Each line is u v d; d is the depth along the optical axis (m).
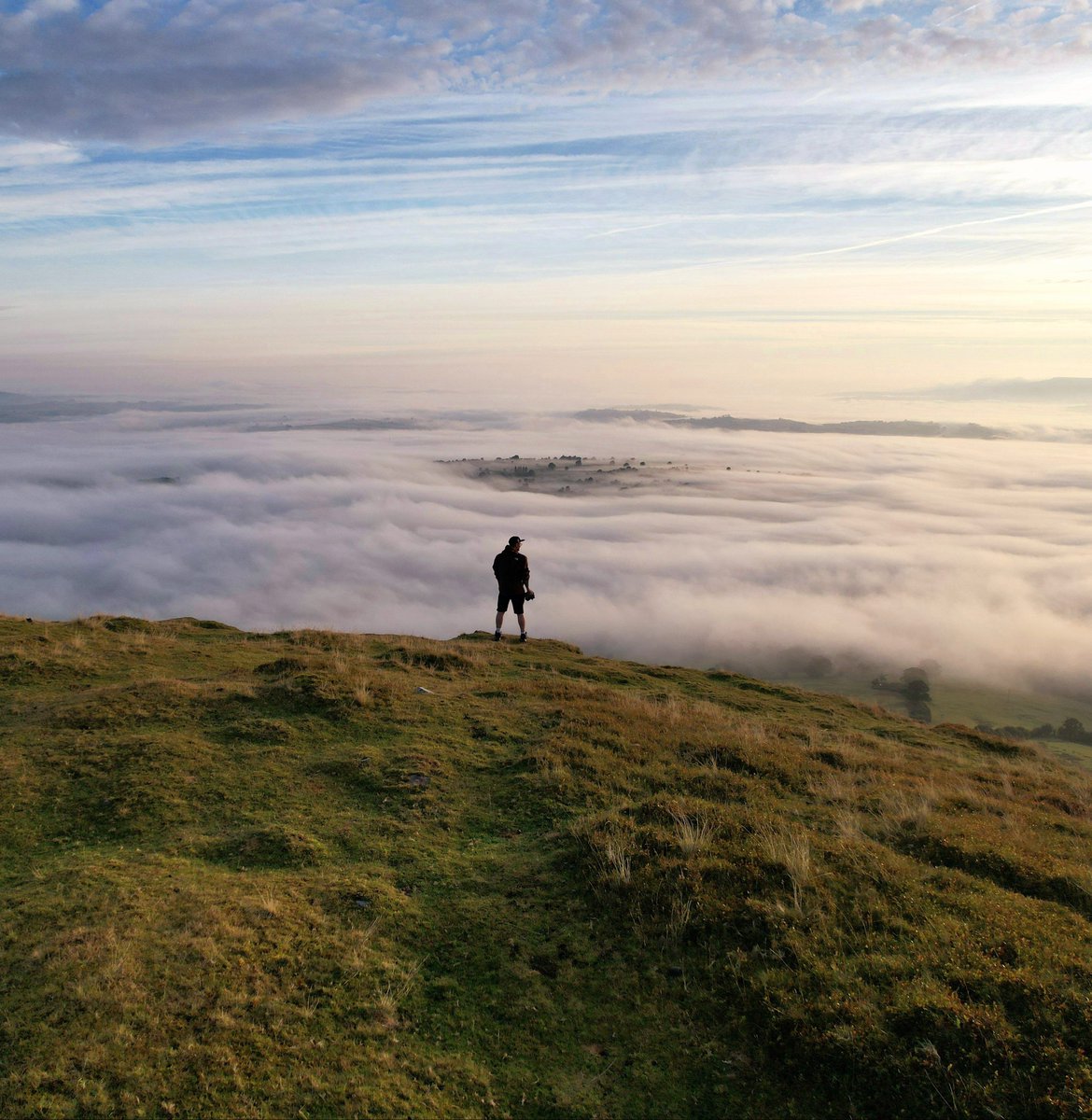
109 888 7.40
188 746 10.98
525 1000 6.45
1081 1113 5.07
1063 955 6.68
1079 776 17.19
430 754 11.39
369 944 6.92
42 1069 5.25
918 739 18.52
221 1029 5.73
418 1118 5.20
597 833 8.70
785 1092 5.64
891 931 7.12
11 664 14.54
